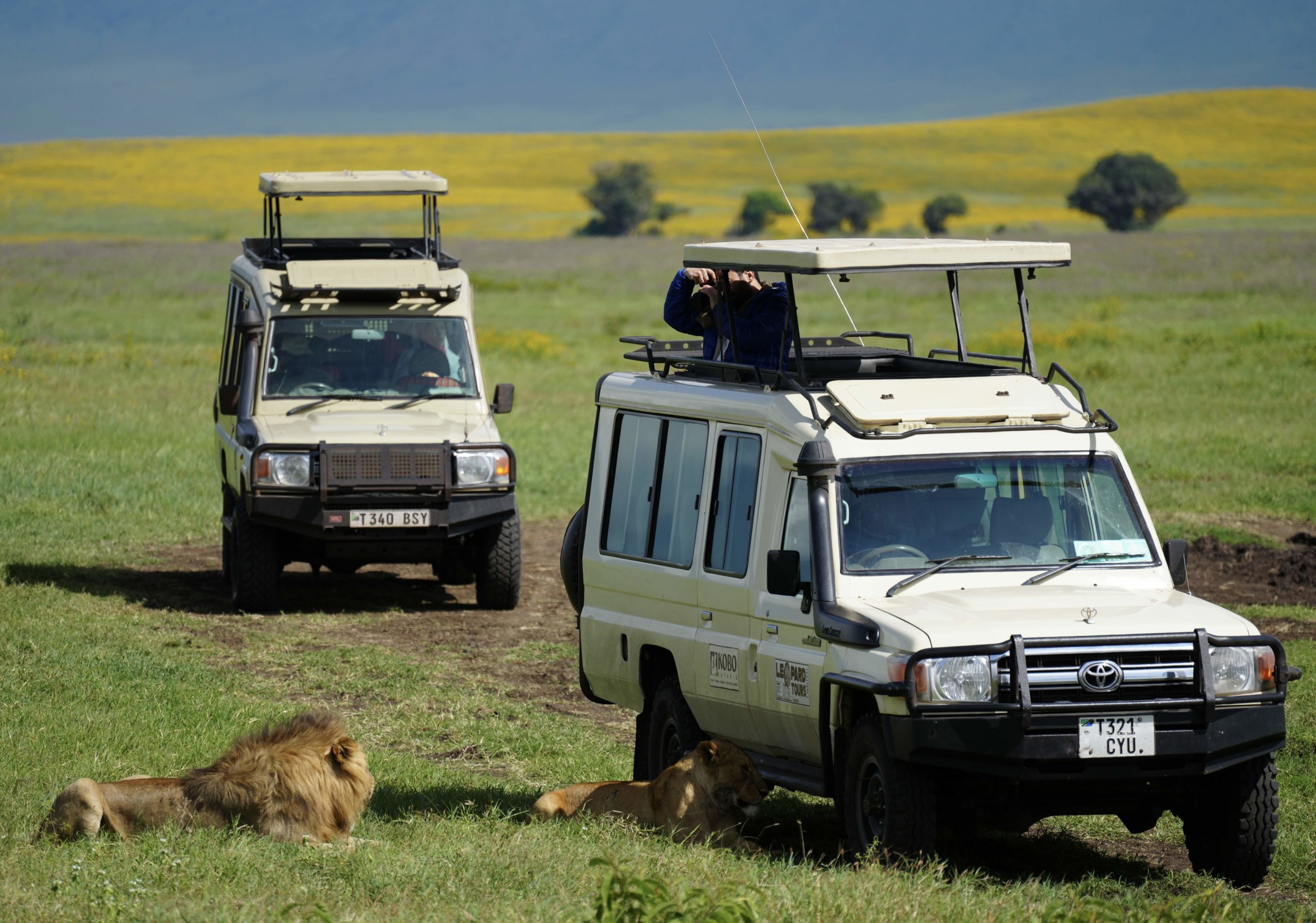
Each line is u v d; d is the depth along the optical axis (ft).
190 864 70.95
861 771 78.69
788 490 85.20
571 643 149.38
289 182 171.63
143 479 226.58
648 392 100.22
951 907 66.90
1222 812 78.79
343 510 153.48
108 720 108.78
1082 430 85.81
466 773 104.83
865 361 106.32
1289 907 75.61
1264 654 75.36
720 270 97.60
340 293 167.43
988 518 83.92
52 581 164.45
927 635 73.82
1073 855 88.17
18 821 81.92
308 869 72.13
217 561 184.24
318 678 130.11
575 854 75.82
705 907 59.52
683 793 83.25
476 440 158.10
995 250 88.94
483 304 602.85
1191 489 223.10
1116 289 623.36
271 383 164.45
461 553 172.86
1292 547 185.98
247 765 79.30
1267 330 424.05
